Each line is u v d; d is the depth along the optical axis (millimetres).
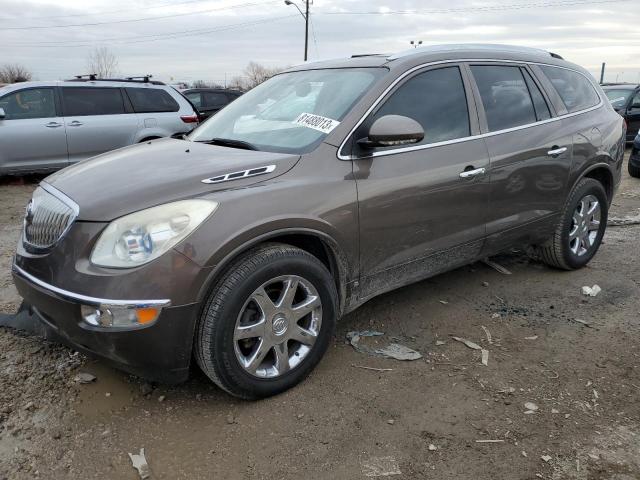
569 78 4672
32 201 3076
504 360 3309
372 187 3104
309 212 2826
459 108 3660
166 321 2463
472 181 3605
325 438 2596
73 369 3154
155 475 2367
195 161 2953
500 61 4062
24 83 8938
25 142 8789
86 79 9469
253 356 2766
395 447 2537
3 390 2939
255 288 2668
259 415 2762
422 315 3900
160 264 2436
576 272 4820
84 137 9258
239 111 3912
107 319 2430
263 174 2820
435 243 3525
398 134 2938
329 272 3051
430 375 3133
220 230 2535
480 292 4332
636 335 3635
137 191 2607
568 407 2840
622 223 6547
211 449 2523
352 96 3307
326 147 3037
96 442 2570
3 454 2480
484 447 2537
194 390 2975
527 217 4121
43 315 2758
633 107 13969
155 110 9992
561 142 4246
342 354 3348
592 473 2375
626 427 2678
